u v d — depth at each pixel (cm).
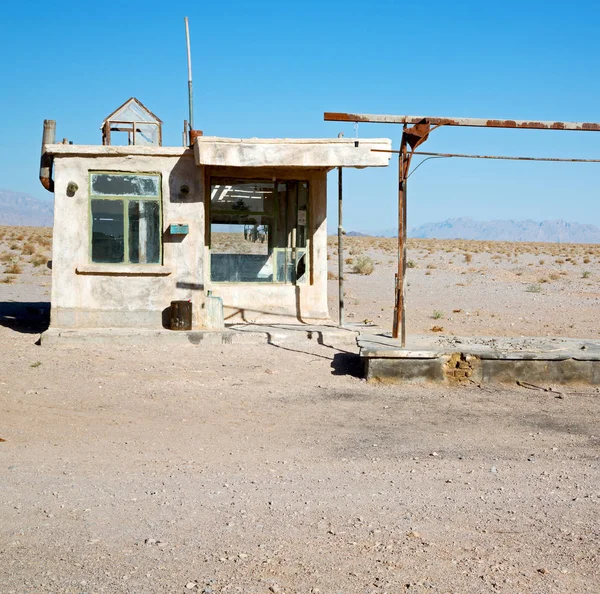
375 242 8575
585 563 483
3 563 465
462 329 1738
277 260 1597
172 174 1455
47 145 1416
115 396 1001
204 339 1380
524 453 780
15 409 916
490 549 505
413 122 1142
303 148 1391
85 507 576
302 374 1170
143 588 432
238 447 782
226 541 509
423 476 686
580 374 1127
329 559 481
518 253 6588
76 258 1439
